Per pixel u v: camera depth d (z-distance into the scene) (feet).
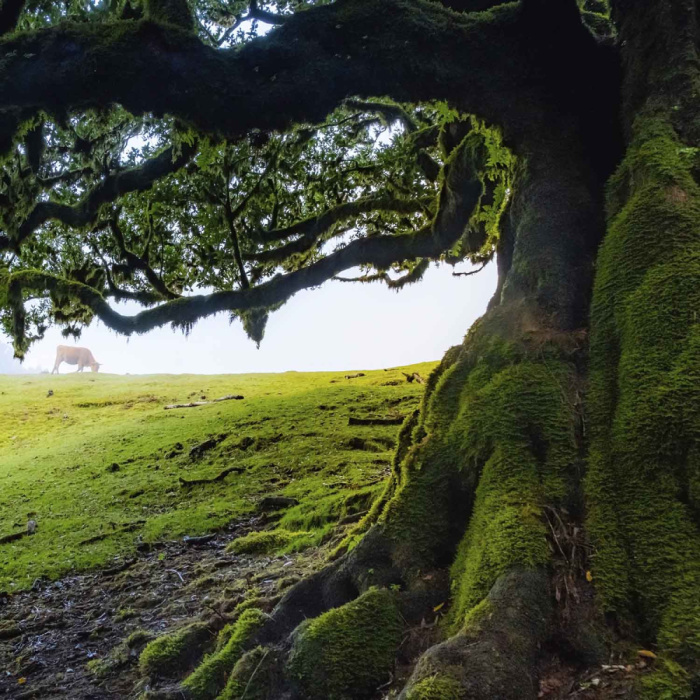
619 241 12.46
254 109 14.37
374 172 30.81
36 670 17.20
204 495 40.01
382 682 10.17
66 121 14.52
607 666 8.66
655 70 13.64
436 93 15.05
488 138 15.90
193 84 13.99
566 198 14.20
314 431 53.21
